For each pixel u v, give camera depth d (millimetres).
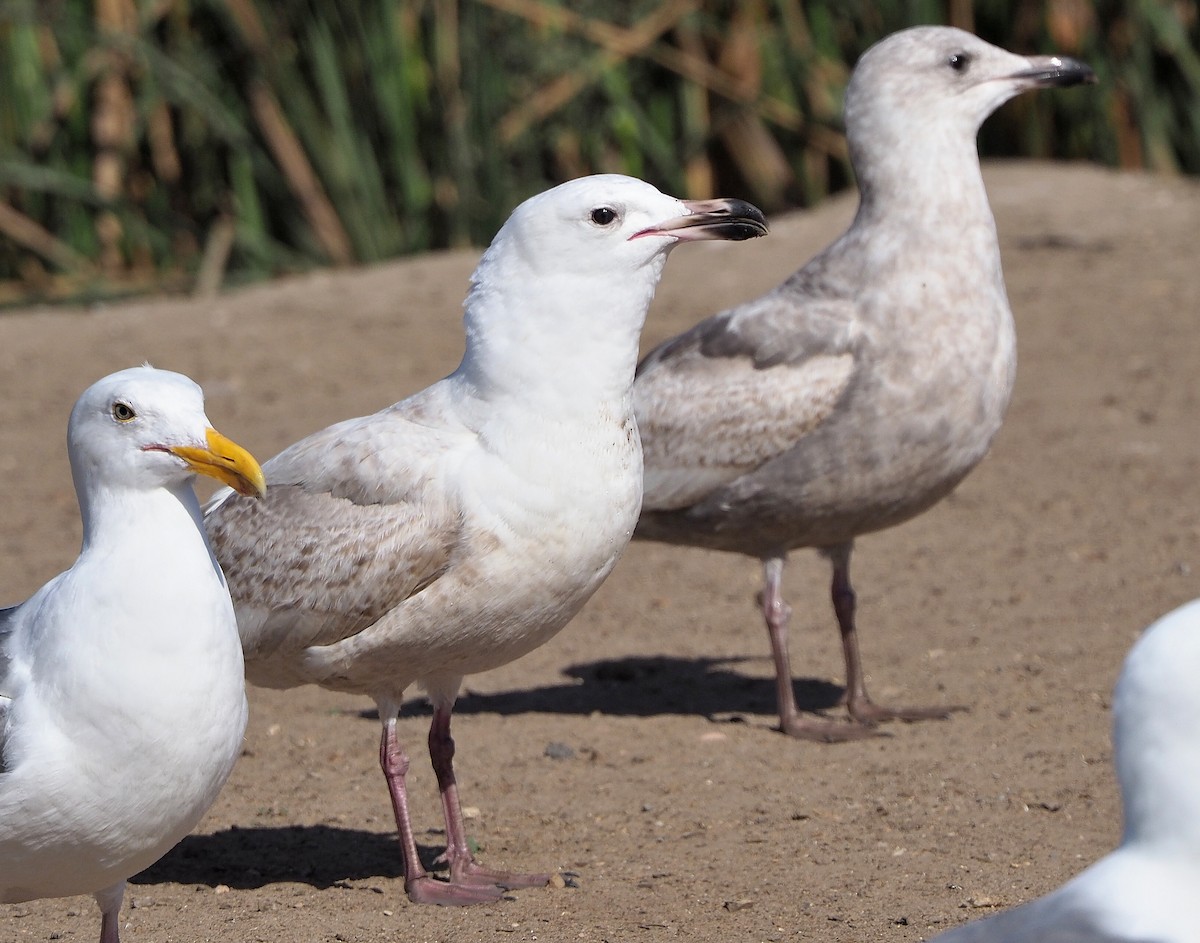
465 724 12062
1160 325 20406
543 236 8742
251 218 25344
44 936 8641
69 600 7203
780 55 26234
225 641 7328
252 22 24484
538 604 9016
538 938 8500
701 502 11984
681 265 23438
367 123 25172
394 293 22922
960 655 13016
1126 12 26266
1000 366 11609
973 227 11625
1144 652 5180
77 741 7098
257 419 18469
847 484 11594
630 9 26125
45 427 18781
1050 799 10258
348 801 10680
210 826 10281
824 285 11891
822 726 11703
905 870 9234
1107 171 26516
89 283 24922
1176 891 5031
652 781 10836
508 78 25562
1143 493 16062
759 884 9102
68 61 24469
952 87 11703
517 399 8828
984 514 15992
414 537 8930
